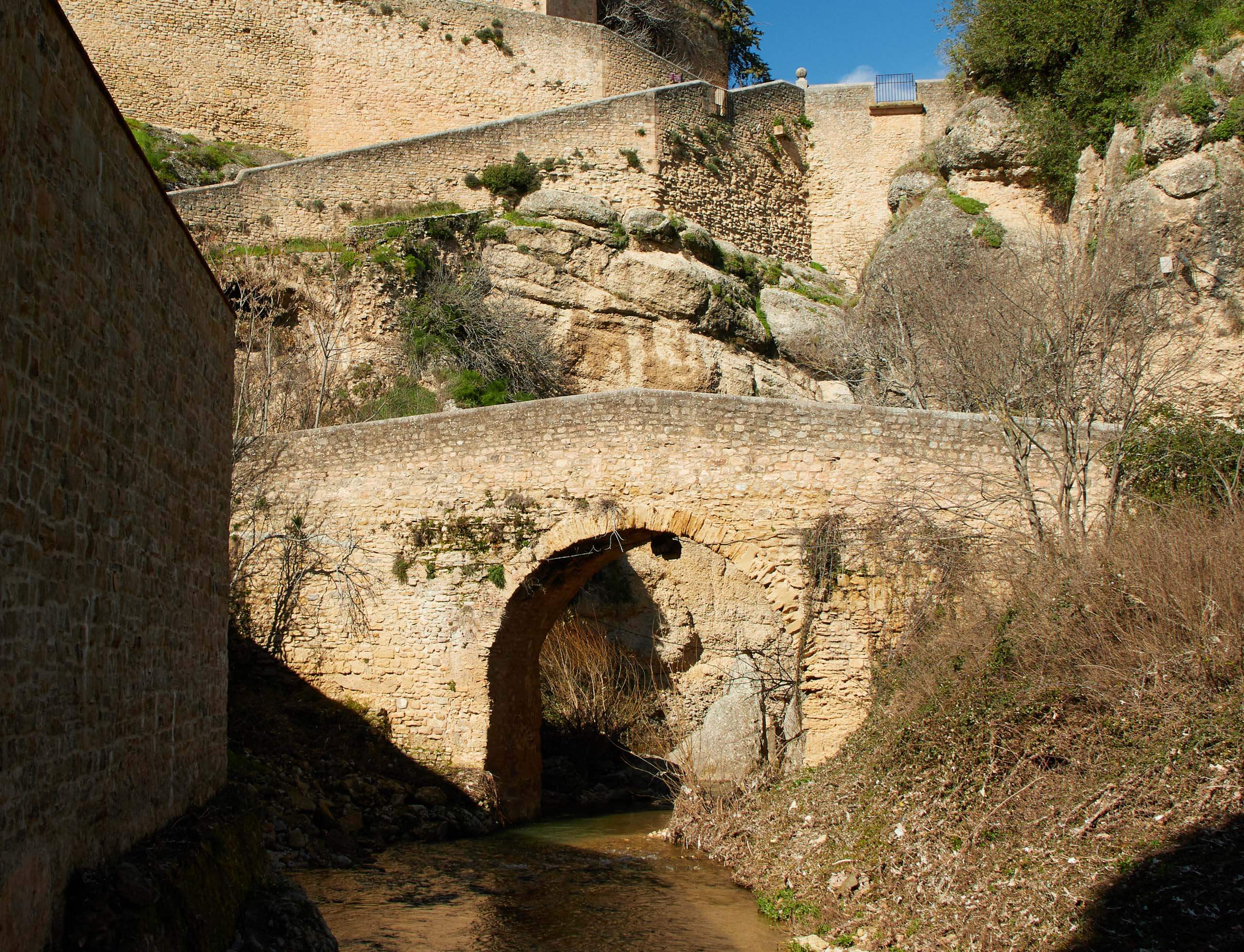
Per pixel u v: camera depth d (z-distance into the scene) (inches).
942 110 1403.8
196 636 378.6
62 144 240.8
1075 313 690.2
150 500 315.0
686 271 1160.8
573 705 931.3
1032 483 609.0
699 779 684.1
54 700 234.7
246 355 850.1
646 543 702.5
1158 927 327.0
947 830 434.9
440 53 1430.9
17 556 213.6
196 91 1334.9
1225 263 848.9
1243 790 355.6
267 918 354.9
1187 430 603.5
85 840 256.7
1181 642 428.1
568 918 472.7
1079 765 415.8
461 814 660.1
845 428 630.5
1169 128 909.2
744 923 463.2
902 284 1032.2
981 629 513.7
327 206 1191.6
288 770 641.0
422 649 692.7
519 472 680.4
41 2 226.5
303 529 729.0
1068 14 1135.6
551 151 1252.5
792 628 620.7
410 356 1078.4
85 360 256.2
